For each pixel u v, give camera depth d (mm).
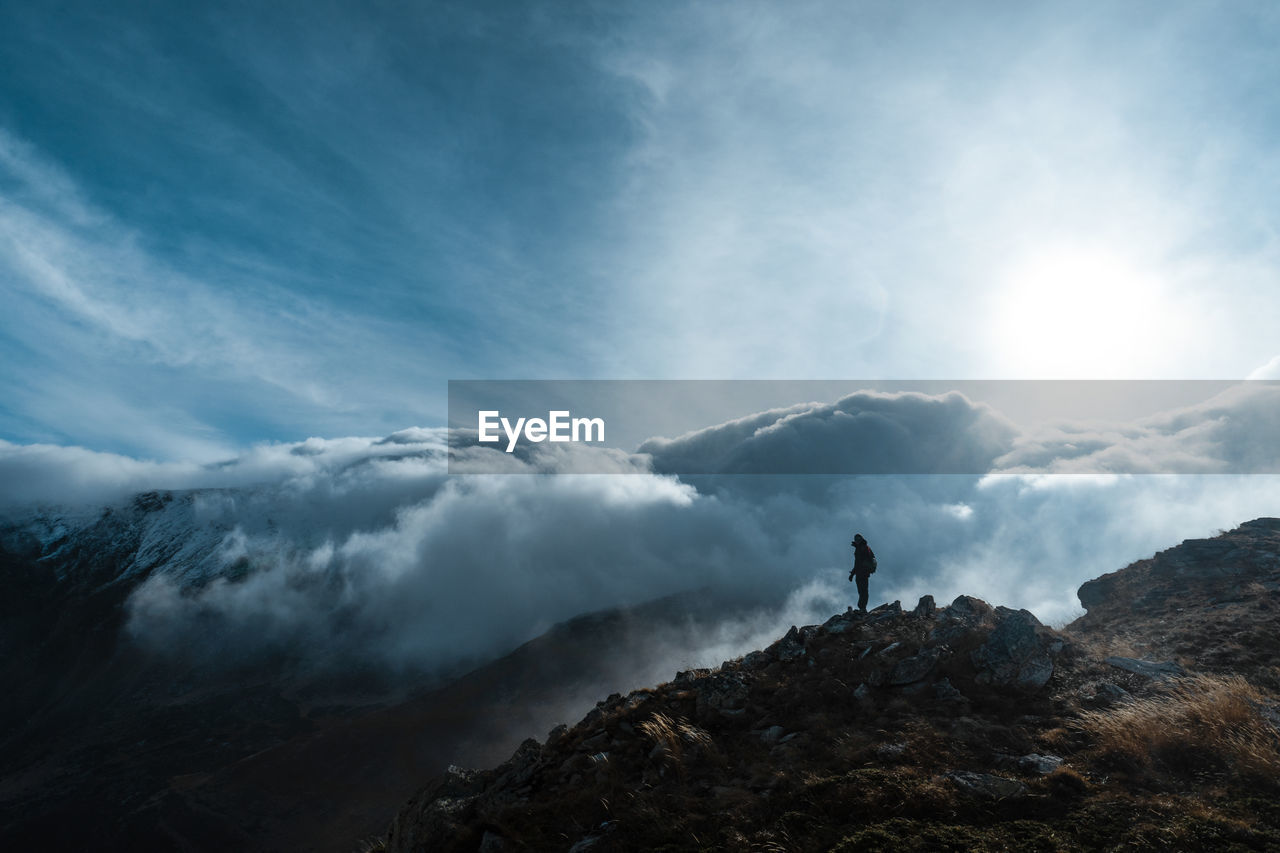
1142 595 20203
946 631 12797
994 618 13609
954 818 7363
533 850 8180
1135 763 8219
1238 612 15633
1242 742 8227
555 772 10211
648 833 7938
